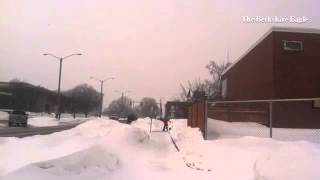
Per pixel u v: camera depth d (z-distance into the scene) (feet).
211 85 306.14
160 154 52.47
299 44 104.78
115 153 45.88
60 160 34.94
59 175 31.83
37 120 210.59
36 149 53.83
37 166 32.96
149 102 525.34
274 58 104.27
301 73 103.91
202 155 46.93
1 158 46.39
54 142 61.98
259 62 114.83
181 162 46.01
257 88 116.16
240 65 137.18
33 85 344.69
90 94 480.64
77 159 35.94
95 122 94.99
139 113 529.45
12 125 166.09
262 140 46.03
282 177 23.85
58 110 228.22
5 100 301.84
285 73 103.81
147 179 36.35
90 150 39.73
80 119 283.59
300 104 97.14
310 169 23.72
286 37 104.88
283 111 97.35
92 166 36.50
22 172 30.81
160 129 125.39
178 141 67.72
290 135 56.39
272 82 103.96
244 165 37.50
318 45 104.88
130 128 61.93
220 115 88.07
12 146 56.54
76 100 410.52
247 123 73.26
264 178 25.35
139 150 54.34
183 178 36.81
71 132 85.10
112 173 36.70
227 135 61.67
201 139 59.77
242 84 133.80
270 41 106.01
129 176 36.94
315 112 96.43
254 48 119.85
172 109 271.08
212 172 38.68
